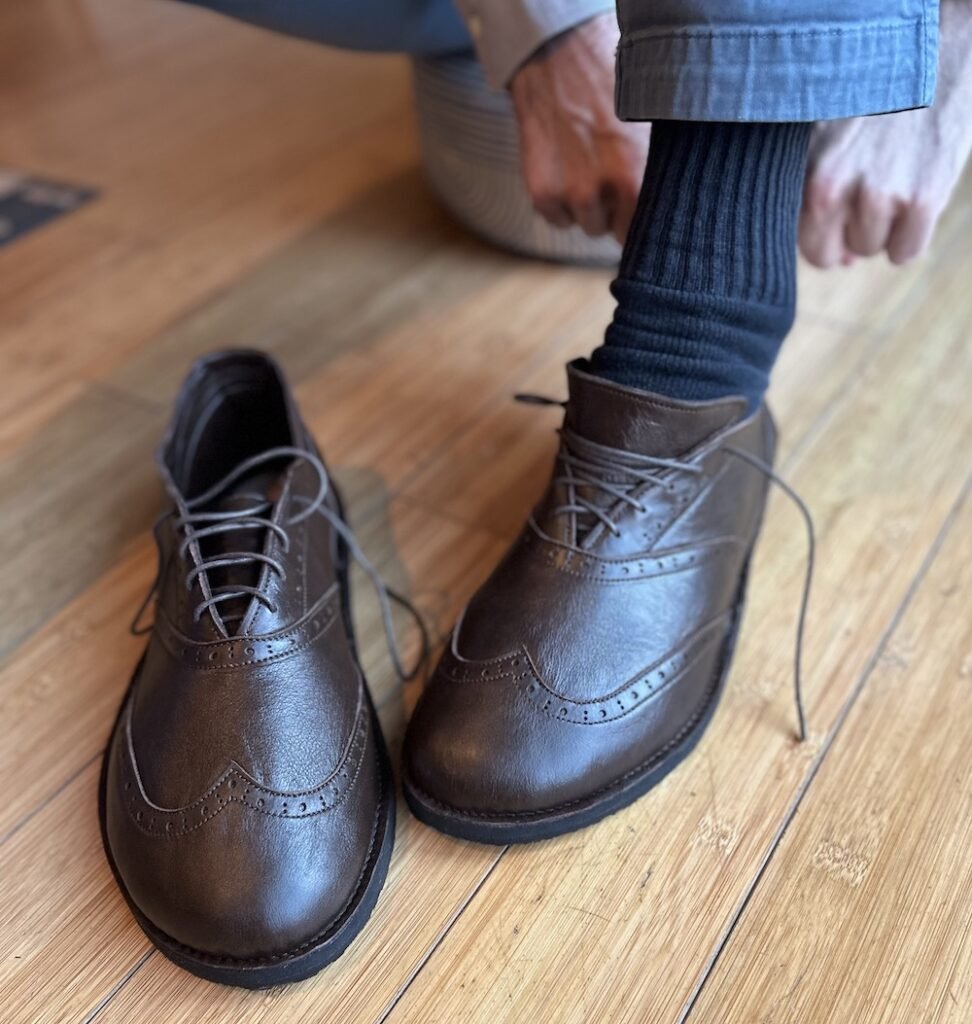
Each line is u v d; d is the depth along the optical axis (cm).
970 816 62
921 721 67
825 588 77
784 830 62
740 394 66
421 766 60
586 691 60
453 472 93
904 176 75
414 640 76
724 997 54
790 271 66
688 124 58
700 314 61
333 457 95
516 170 109
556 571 63
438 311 114
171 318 117
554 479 66
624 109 56
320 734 59
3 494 94
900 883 59
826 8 50
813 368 100
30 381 108
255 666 59
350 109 163
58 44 196
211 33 195
